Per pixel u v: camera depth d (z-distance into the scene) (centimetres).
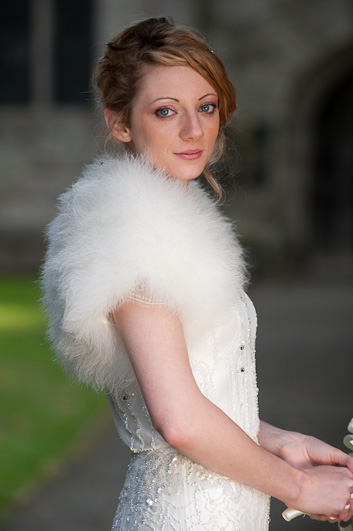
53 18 1961
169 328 183
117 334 194
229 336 200
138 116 205
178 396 178
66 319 191
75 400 746
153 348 181
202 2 1889
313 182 1939
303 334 1117
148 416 204
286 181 1920
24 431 641
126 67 205
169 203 191
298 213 1930
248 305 213
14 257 1894
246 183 1916
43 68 1958
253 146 1920
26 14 1969
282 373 863
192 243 188
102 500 503
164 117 203
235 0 1917
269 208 1914
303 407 714
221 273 190
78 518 471
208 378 199
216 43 1928
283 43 1912
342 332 1134
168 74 202
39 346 982
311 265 1939
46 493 513
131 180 193
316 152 1942
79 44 1955
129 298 183
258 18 1914
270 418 676
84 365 205
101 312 187
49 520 466
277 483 193
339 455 222
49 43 1962
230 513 199
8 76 1973
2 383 796
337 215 1945
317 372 868
